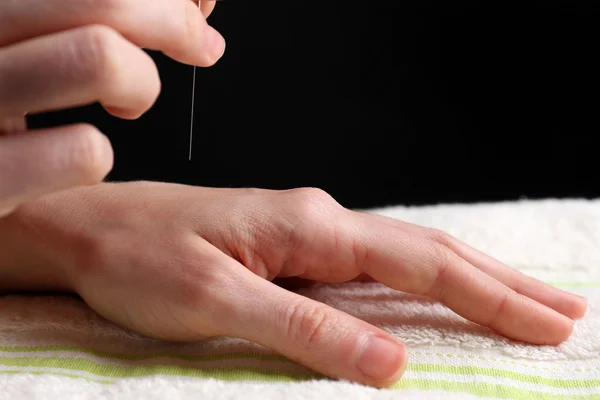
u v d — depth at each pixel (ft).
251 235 1.17
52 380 1.07
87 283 1.16
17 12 0.93
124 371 1.11
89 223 1.20
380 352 1.07
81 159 0.93
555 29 2.82
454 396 1.05
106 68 0.91
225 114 2.80
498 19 2.83
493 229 1.47
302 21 2.77
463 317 1.19
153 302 1.12
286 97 2.81
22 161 0.92
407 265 1.18
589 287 1.32
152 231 1.17
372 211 1.56
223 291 1.10
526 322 1.16
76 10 0.93
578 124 2.90
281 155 2.85
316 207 1.19
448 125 2.93
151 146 2.73
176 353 1.14
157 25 0.95
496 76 2.90
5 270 1.26
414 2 2.80
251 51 2.78
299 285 1.29
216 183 2.83
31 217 1.23
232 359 1.13
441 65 2.89
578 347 1.16
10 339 1.16
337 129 2.90
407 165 2.94
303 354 1.08
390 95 2.90
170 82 2.69
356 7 2.80
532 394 1.09
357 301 1.26
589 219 1.48
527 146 2.94
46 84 0.91
